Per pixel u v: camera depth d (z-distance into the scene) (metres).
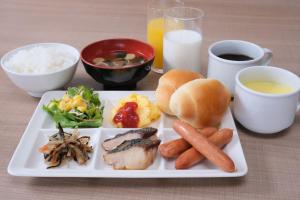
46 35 0.83
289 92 0.52
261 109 0.50
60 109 0.56
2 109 0.60
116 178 0.46
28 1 1.04
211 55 0.59
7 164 0.49
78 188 0.45
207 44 0.78
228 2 1.01
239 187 0.45
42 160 0.48
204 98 0.52
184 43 0.62
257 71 0.55
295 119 0.57
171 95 0.55
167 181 0.46
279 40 0.80
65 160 0.48
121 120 0.55
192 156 0.46
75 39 0.81
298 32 0.83
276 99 0.49
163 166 0.47
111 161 0.47
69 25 0.88
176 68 0.65
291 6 0.98
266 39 0.80
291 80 0.53
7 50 0.76
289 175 0.47
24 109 0.60
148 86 0.65
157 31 0.68
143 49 0.66
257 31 0.84
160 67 0.71
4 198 0.44
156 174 0.45
